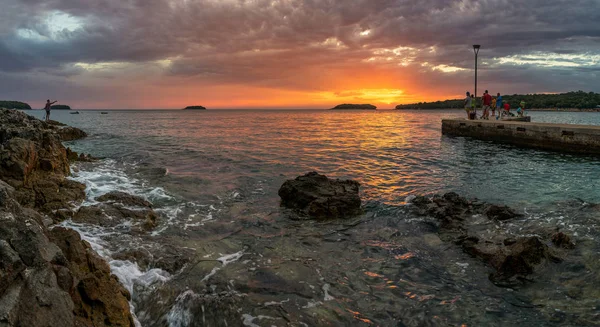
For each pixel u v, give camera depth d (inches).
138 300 197.6
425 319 184.5
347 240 290.8
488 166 612.1
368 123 2347.4
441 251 267.9
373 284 219.8
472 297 205.0
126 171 545.6
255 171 570.6
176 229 307.7
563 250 252.1
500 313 189.2
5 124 673.6
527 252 234.5
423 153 778.2
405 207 370.9
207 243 279.7
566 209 349.7
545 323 179.6
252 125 2101.4
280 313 188.1
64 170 473.4
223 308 191.6
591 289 205.8
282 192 397.1
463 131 1152.2
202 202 393.7
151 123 2293.3
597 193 421.1
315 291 210.4
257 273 231.0
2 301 126.2
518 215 327.3
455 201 361.4
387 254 263.4
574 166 607.2
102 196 358.3
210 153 778.2
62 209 310.5
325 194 371.6
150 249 255.3
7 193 186.2
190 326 179.9
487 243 262.7
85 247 210.2
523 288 212.8
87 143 986.7
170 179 498.9
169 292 205.6
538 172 555.8
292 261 250.1
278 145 947.3
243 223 329.7
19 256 146.1
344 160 681.0
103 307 163.8
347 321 182.4
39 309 134.2
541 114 3777.1
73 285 160.9
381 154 763.4
